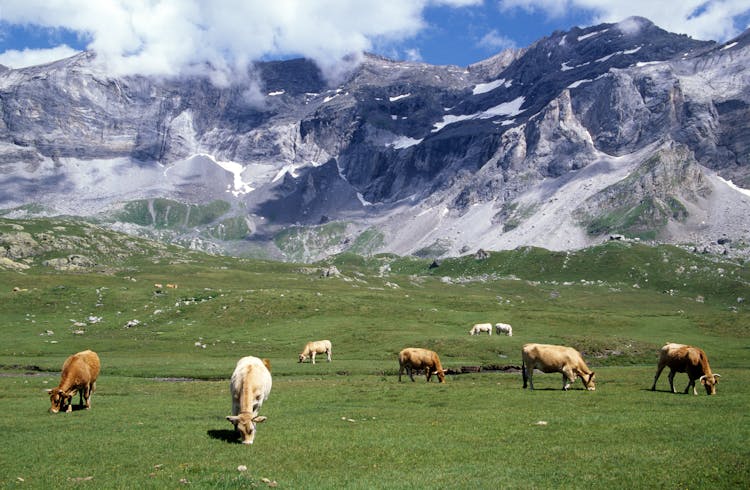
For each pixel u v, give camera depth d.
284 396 42.84
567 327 106.19
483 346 82.81
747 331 99.00
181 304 126.06
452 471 20.75
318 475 20.48
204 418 33.34
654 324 107.44
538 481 19.36
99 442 26.14
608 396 38.00
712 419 28.31
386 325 105.62
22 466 22.52
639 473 19.78
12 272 166.50
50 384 53.28
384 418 32.22
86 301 128.88
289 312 118.50
